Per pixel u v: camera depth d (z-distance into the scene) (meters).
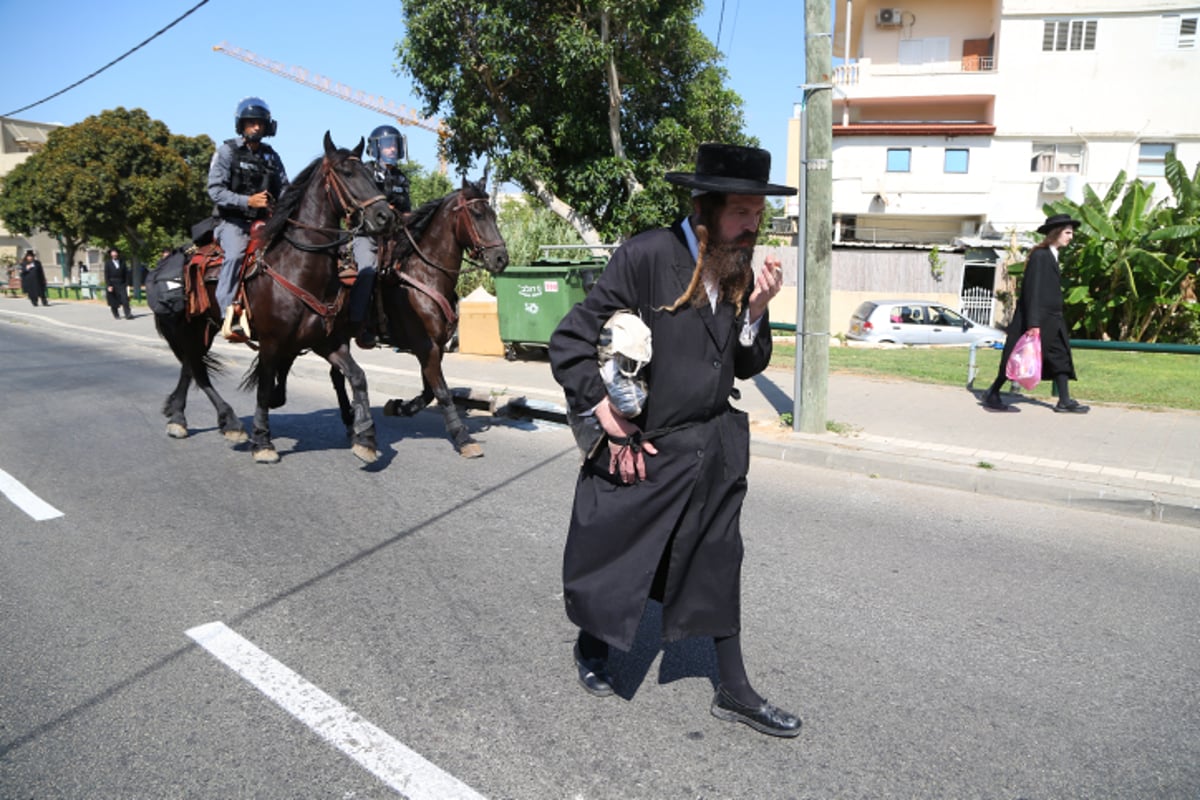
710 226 2.76
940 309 18.48
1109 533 5.53
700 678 3.58
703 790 2.80
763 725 3.11
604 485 2.99
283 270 6.36
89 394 10.80
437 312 7.24
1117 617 4.24
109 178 32.97
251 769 2.90
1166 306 16.53
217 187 6.66
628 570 2.91
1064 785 2.87
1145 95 27.00
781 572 4.78
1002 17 27.45
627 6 14.33
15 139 62.03
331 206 6.36
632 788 2.80
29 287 27.84
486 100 15.67
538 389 9.99
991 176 28.28
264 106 6.80
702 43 17.16
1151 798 2.80
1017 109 27.86
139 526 5.45
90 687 3.44
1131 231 16.34
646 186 16.03
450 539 5.24
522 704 3.33
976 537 5.42
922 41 30.17
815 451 7.13
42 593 4.38
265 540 5.20
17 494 6.16
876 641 3.94
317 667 3.62
